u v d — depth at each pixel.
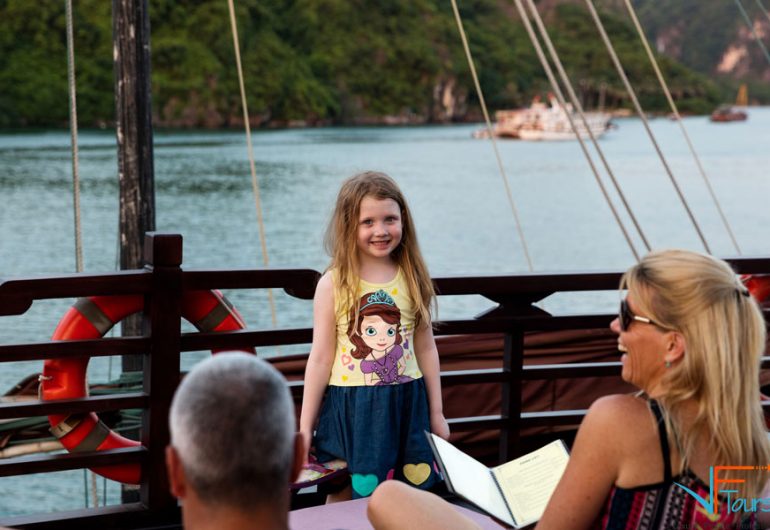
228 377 1.17
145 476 2.69
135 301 2.70
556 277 2.94
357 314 2.56
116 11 4.37
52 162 67.62
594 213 51.72
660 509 1.55
